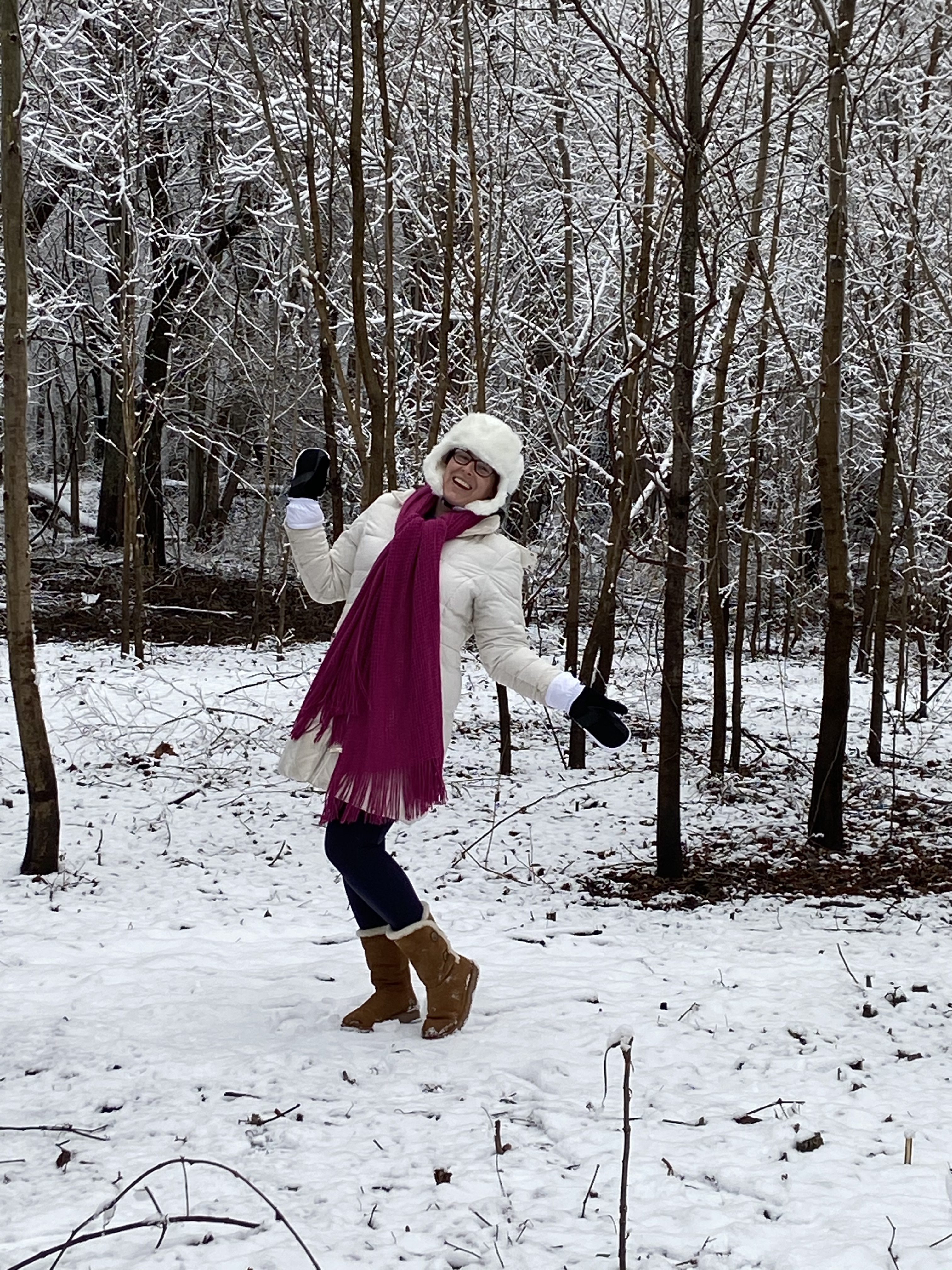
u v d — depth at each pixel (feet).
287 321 51.90
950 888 21.65
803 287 38.37
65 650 47.24
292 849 23.26
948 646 50.98
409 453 37.35
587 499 44.32
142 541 59.72
